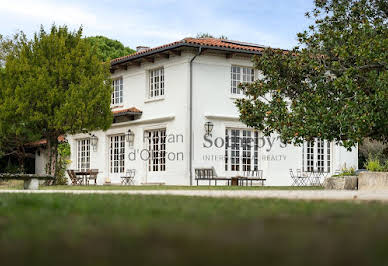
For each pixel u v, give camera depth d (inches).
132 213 192.5
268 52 699.4
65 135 1090.1
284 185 932.6
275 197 328.8
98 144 1043.3
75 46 865.5
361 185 611.5
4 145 1180.5
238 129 896.3
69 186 819.4
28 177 607.5
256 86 698.8
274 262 92.3
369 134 590.2
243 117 682.2
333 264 90.6
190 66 853.2
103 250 106.3
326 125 581.6
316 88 639.8
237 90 901.2
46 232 135.3
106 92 866.1
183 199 289.6
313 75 678.5
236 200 277.4
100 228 142.9
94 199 293.1
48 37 840.3
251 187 739.4
